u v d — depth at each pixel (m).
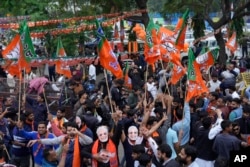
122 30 29.00
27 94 17.69
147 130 11.68
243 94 18.16
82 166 11.48
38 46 29.47
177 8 27.52
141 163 10.17
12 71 14.71
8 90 18.92
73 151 11.45
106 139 11.21
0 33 28.14
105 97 17.20
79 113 14.56
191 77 13.73
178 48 15.09
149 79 19.53
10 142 13.31
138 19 26.89
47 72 25.39
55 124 13.08
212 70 23.91
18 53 14.18
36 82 17.44
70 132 11.36
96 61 21.27
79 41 28.44
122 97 18.34
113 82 18.31
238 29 29.47
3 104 17.75
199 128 12.37
